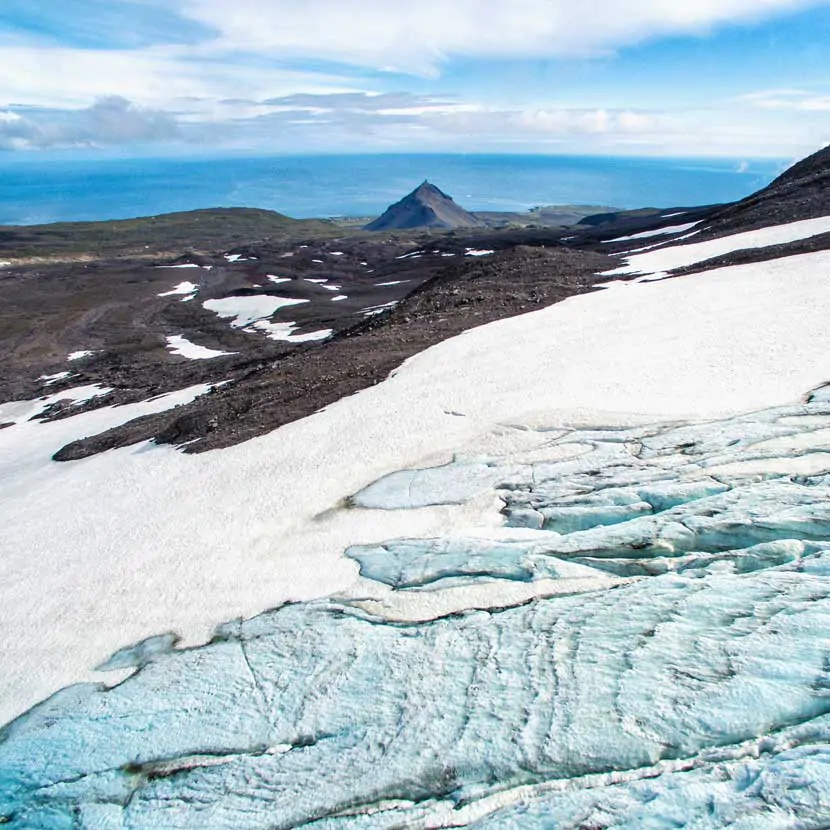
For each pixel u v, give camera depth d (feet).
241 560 66.74
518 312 141.38
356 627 51.44
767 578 42.52
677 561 49.32
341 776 38.27
